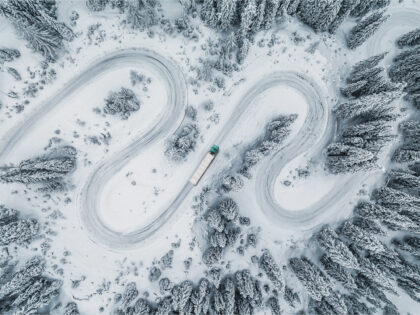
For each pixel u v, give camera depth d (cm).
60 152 5572
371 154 5009
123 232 5816
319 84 6131
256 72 5994
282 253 6066
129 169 5841
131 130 5788
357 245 5781
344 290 6119
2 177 4850
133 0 5484
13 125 5519
